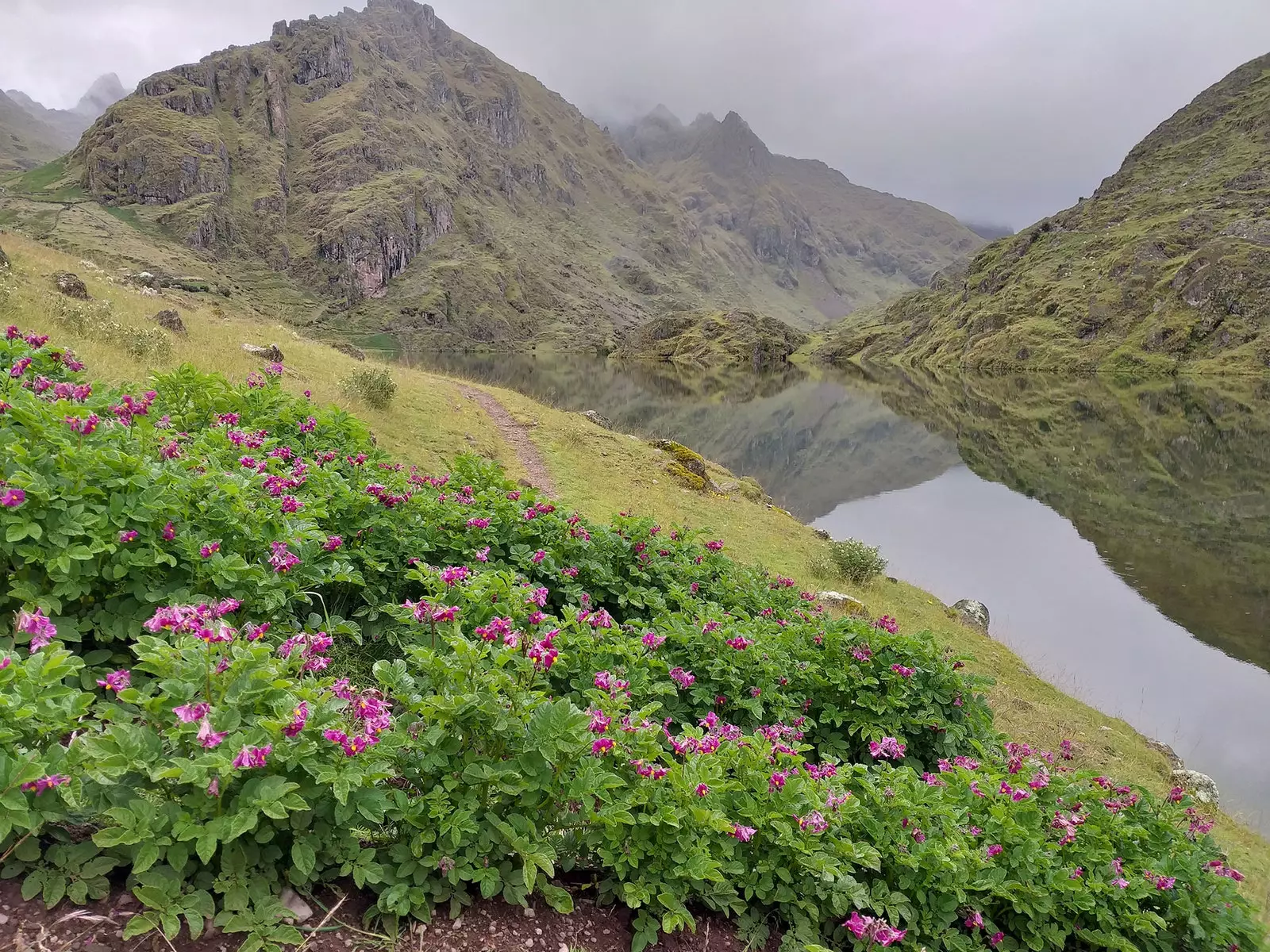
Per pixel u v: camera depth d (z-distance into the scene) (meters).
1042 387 116.00
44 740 3.10
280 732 3.17
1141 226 176.00
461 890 3.59
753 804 4.53
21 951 2.57
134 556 4.40
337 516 6.98
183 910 2.84
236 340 22.06
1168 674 19.55
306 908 3.21
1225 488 43.03
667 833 4.09
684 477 26.81
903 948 4.59
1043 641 21.31
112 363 13.48
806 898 4.42
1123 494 41.47
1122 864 5.94
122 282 26.56
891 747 6.52
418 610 4.88
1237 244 135.62
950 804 5.56
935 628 17.97
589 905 4.00
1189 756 15.42
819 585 18.41
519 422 26.94
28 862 2.86
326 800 3.36
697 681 6.93
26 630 3.41
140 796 3.04
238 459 7.06
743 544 20.45
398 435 19.14
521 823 3.72
